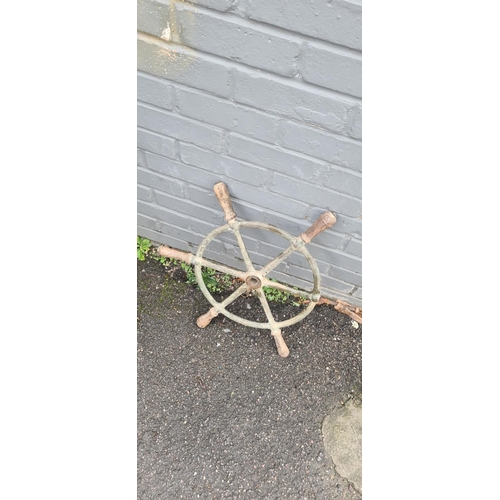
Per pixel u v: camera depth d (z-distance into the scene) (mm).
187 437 1730
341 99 1005
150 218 1802
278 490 1668
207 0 913
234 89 1082
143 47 1063
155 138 1338
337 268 1667
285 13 877
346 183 1230
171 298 1936
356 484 1685
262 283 1494
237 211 1530
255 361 1850
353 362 1871
